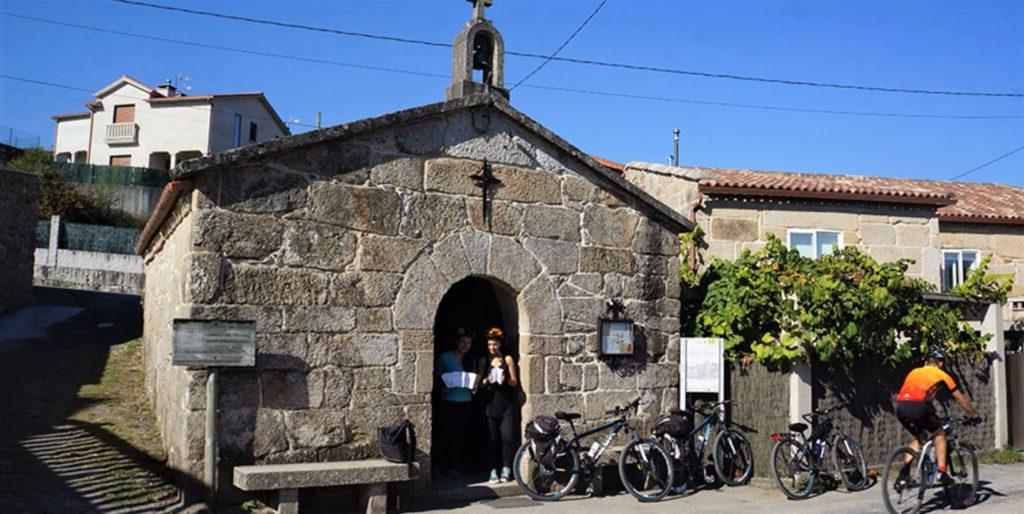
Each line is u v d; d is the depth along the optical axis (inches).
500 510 313.6
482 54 377.7
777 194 540.7
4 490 267.4
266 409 290.8
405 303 321.1
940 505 336.5
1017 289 625.3
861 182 630.5
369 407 310.5
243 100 1626.5
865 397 406.3
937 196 569.9
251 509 281.1
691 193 540.1
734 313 383.9
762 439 384.8
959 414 441.7
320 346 302.5
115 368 500.7
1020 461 442.9
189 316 278.5
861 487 369.7
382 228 319.3
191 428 277.6
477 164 343.3
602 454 353.4
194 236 282.4
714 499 346.3
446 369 357.4
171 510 270.1
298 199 302.8
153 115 1581.0
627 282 377.4
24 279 720.3
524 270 350.3
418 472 309.3
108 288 999.0
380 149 321.7
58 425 353.1
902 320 410.3
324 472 281.6
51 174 1223.5
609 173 371.2
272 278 295.3
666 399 382.3
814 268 394.3
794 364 382.3
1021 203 664.4
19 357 498.6
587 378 362.0
